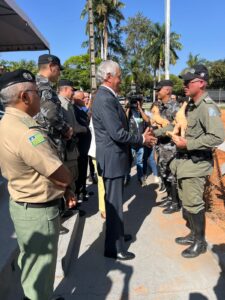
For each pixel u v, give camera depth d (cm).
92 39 1395
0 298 292
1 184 499
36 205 227
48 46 793
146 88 6103
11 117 220
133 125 601
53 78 377
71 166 445
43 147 216
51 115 348
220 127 334
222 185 606
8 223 399
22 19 575
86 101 773
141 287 331
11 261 324
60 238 395
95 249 407
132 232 452
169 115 503
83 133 515
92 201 582
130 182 696
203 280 337
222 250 372
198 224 374
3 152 220
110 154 358
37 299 238
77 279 346
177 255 385
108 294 322
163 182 559
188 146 347
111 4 4381
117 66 352
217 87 6606
